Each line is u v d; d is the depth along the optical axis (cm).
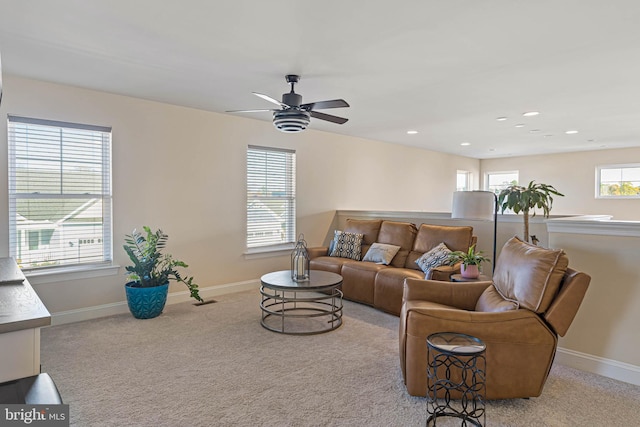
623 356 257
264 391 239
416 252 452
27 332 118
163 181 422
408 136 625
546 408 222
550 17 215
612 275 262
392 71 307
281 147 531
